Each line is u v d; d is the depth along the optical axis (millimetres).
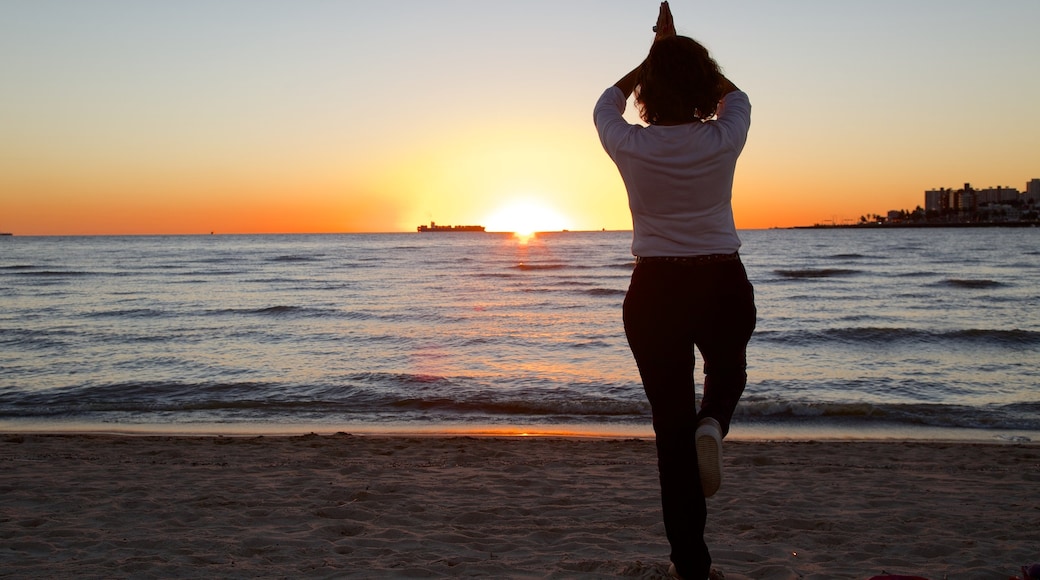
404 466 7133
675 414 2441
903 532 4914
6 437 8859
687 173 2234
